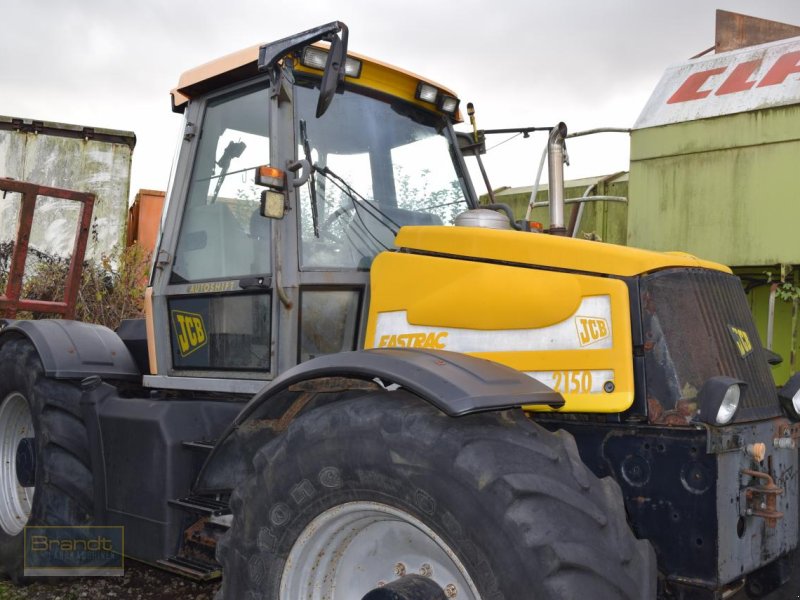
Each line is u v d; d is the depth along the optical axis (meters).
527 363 2.36
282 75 2.95
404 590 2.00
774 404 2.53
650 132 7.35
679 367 2.18
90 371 3.59
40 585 3.62
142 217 8.84
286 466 2.20
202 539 2.90
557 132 3.22
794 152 6.48
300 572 2.21
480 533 1.84
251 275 3.04
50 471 3.46
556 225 3.18
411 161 3.32
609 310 2.25
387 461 2.00
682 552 2.07
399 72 3.24
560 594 1.75
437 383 1.98
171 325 3.41
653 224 7.29
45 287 7.78
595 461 2.24
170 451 3.00
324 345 2.92
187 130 3.39
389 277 2.67
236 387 3.05
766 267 6.66
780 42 7.32
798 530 2.50
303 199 2.92
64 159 9.46
